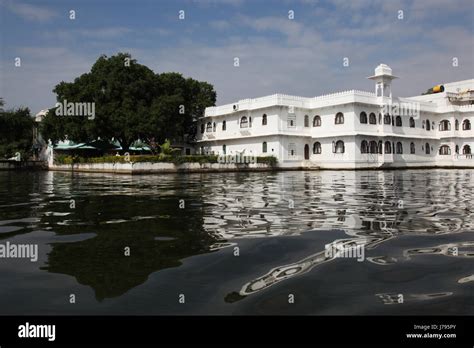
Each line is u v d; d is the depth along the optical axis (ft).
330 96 140.97
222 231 23.15
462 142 163.12
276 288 13.62
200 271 15.44
